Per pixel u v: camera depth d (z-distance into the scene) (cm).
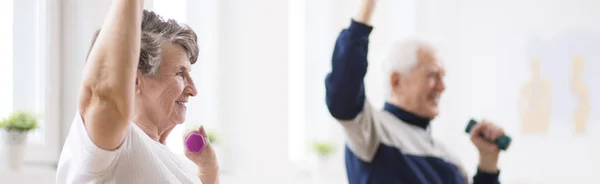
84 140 104
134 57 103
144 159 110
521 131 423
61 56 296
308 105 424
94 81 101
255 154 368
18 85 288
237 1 367
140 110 120
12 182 251
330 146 399
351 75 211
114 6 104
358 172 224
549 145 411
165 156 117
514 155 427
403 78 240
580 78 399
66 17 296
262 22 371
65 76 296
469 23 445
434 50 243
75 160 108
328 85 214
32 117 264
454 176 234
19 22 288
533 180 416
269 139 371
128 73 102
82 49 294
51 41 291
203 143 134
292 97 424
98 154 104
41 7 290
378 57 252
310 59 425
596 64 392
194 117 363
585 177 395
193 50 125
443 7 446
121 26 102
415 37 249
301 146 423
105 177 107
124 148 108
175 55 121
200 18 365
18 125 257
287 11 378
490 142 244
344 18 423
